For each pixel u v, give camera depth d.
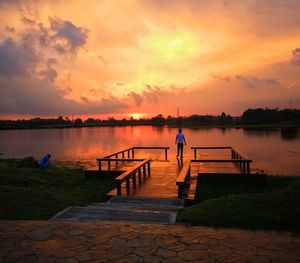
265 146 32.97
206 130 89.00
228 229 5.14
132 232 5.03
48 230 5.16
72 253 4.27
